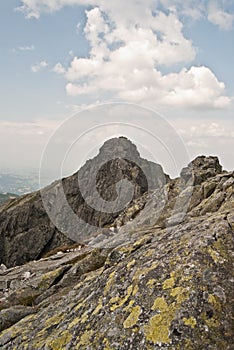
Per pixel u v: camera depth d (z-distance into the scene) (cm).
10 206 8094
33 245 7225
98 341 902
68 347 952
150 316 880
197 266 963
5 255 7375
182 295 893
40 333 1113
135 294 972
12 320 1537
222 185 3042
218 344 786
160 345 805
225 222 1130
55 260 3180
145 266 1061
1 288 2680
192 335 805
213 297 873
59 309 1262
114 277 1120
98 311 1013
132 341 848
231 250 1013
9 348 1133
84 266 2134
